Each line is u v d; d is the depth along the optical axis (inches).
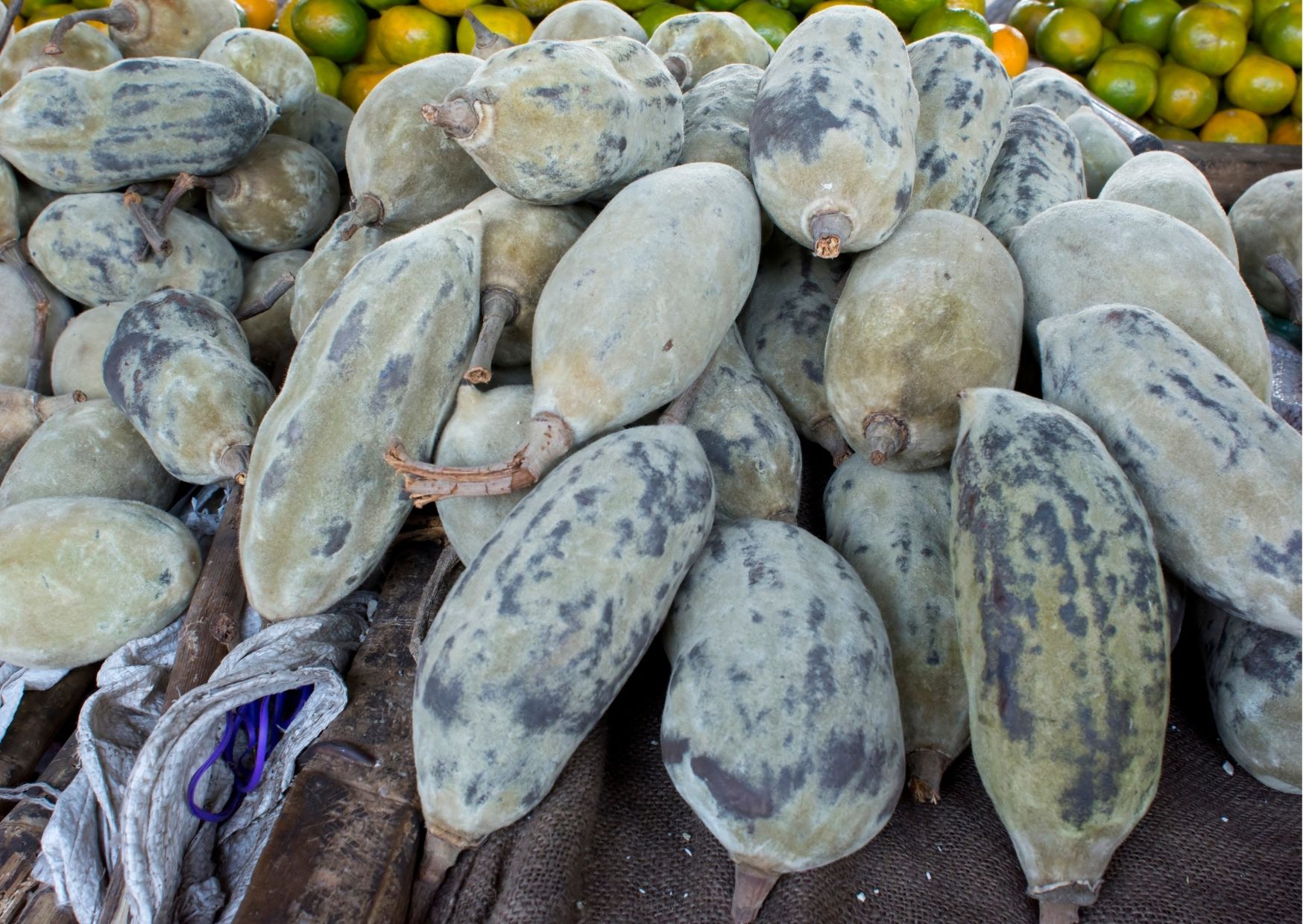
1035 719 15.0
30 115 25.5
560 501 16.4
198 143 26.3
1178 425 16.7
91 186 26.9
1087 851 15.2
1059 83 32.7
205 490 25.3
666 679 19.7
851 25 20.6
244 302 28.8
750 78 24.6
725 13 27.8
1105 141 28.7
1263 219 28.0
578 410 17.6
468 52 40.2
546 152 19.1
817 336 21.4
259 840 18.9
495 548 16.5
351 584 19.4
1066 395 18.2
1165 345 17.5
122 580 21.1
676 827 17.6
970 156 22.4
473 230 19.7
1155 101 44.2
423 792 16.3
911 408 18.5
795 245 22.7
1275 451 16.3
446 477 17.0
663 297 17.8
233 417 22.0
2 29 28.8
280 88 30.0
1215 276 19.5
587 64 19.3
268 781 19.3
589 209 21.9
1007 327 18.9
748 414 19.7
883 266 19.4
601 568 15.9
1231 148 34.6
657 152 21.3
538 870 16.3
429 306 18.5
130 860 17.3
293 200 28.4
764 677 15.6
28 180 28.4
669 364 18.0
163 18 29.7
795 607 16.3
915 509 19.3
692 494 17.0
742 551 17.6
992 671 15.4
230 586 21.9
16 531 20.9
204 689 18.2
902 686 17.6
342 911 16.2
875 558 18.7
